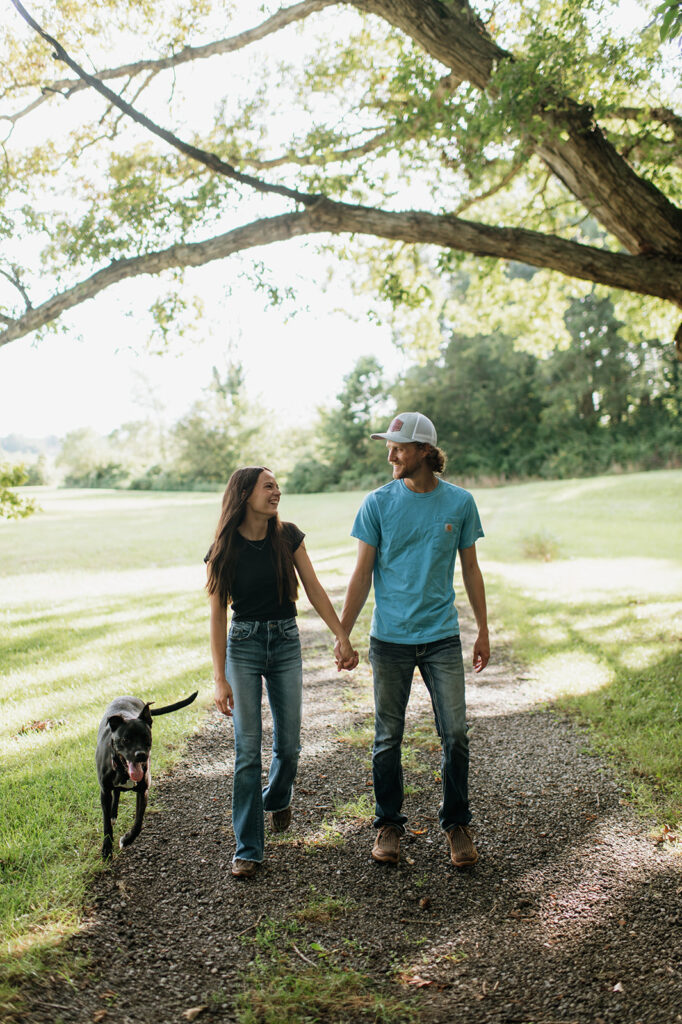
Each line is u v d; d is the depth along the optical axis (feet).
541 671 22.21
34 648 26.81
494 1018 8.09
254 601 11.55
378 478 171.73
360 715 19.01
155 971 8.84
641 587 35.91
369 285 41.09
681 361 24.98
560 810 13.21
